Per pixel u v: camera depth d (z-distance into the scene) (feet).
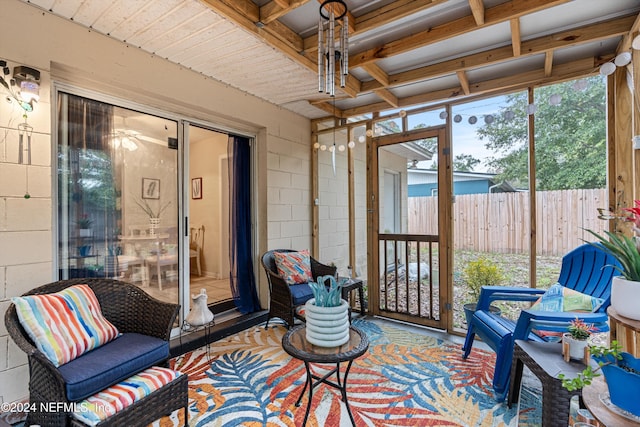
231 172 12.26
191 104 9.64
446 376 7.76
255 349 9.34
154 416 5.31
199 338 9.48
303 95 11.68
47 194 6.81
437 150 11.12
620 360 3.96
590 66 8.83
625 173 8.10
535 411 6.40
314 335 5.94
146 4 6.57
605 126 8.65
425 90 11.43
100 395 4.93
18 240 6.42
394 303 12.05
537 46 8.18
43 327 5.22
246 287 12.25
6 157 6.28
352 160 13.53
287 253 11.85
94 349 5.68
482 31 7.95
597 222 8.89
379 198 12.49
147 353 5.79
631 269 4.50
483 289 8.47
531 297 8.11
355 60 9.11
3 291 6.22
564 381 4.33
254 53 8.54
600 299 6.72
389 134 12.25
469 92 10.56
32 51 6.63
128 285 7.02
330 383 6.42
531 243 9.57
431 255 11.21
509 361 6.80
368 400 6.73
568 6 6.97
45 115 6.81
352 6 7.12
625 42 7.63
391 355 8.95
